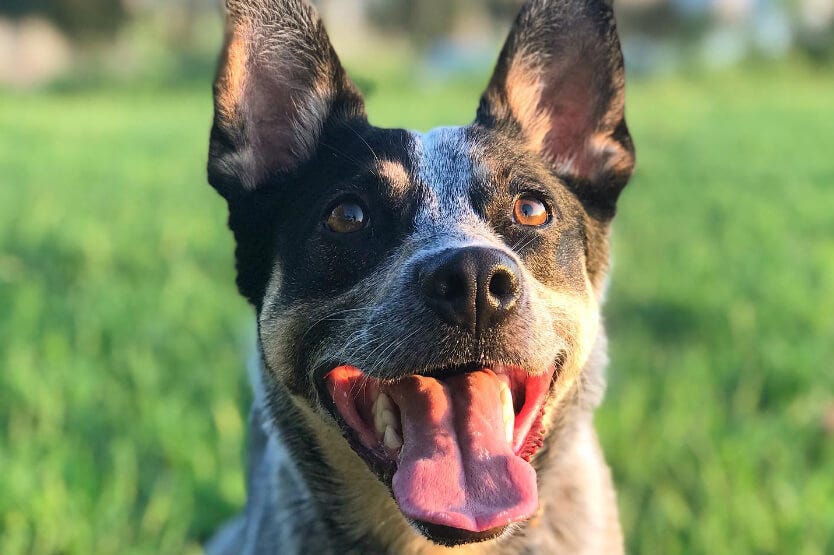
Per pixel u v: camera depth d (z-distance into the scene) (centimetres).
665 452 71
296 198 55
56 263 121
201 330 93
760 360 84
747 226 141
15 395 80
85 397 79
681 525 64
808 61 559
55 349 87
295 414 55
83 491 67
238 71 56
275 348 54
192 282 110
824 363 83
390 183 52
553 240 53
